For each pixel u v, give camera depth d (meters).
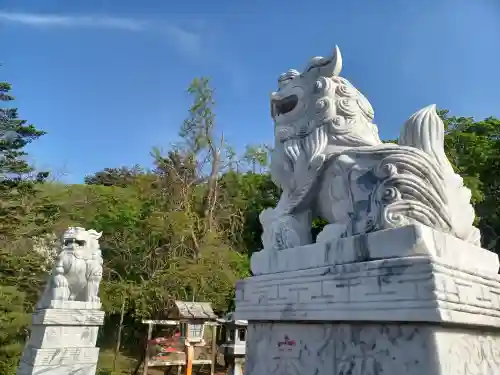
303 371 2.05
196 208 14.52
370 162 2.27
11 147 10.55
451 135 13.45
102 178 22.61
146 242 13.09
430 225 1.97
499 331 2.01
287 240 2.46
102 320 7.30
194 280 11.59
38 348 6.63
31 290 10.57
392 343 1.73
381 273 1.81
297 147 2.71
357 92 2.77
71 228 7.68
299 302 2.12
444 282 1.67
